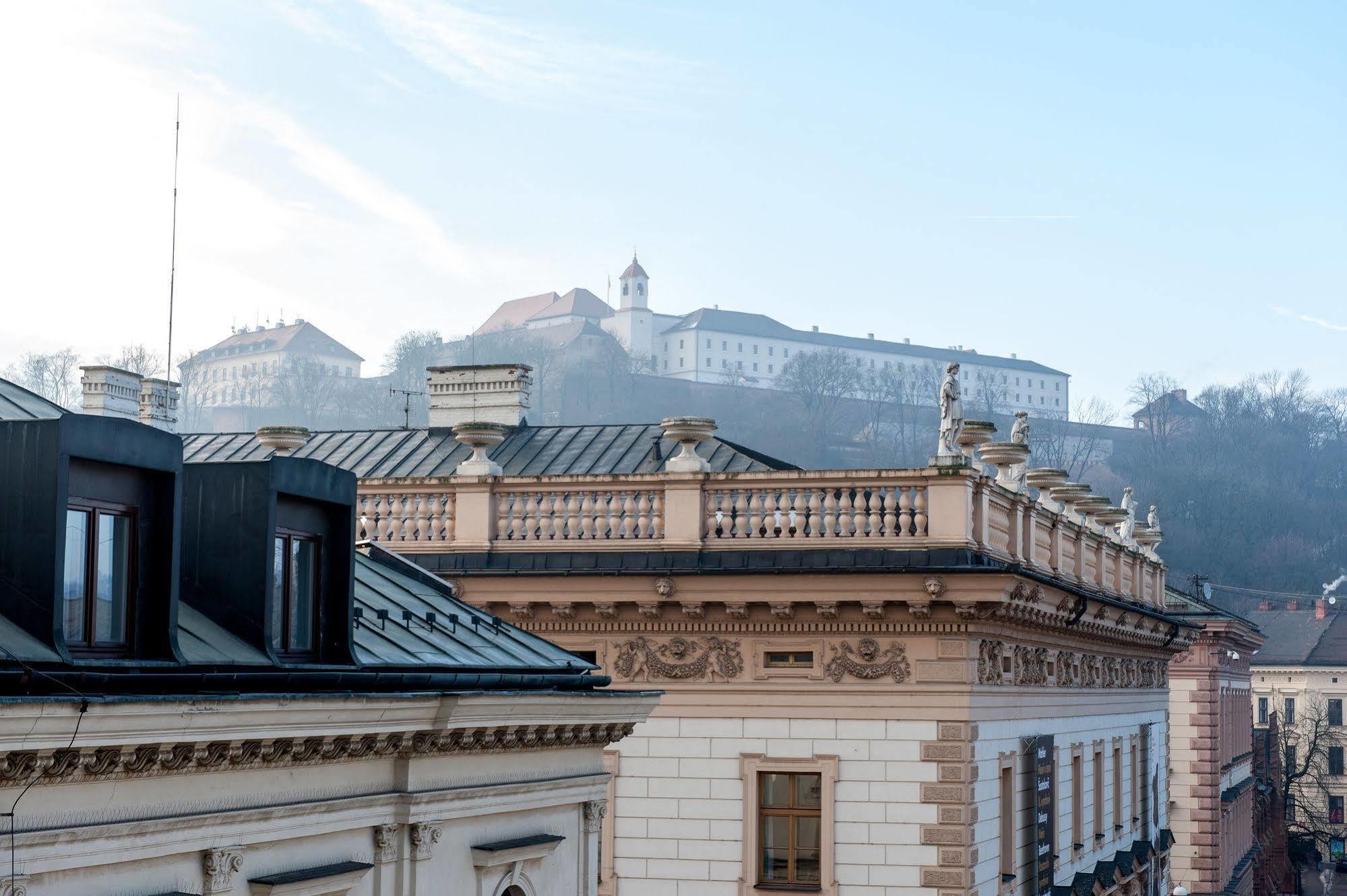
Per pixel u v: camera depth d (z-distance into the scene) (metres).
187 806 18.80
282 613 22.03
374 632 24.70
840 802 35.75
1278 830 122.88
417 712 22.22
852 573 35.16
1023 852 40.19
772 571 35.47
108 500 18.98
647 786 36.81
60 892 17.11
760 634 36.44
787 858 36.22
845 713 35.88
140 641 19.28
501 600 37.16
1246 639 95.69
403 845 22.69
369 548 30.98
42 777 16.67
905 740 35.50
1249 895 98.31
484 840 24.69
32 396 25.28
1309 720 163.75
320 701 19.98
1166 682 65.88
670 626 36.78
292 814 20.42
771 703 36.25
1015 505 39.00
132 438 19.03
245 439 50.41
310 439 49.72
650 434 46.69
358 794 21.91
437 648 25.23
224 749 18.95
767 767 36.12
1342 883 151.38
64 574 18.23
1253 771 119.06
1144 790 59.06
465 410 49.59
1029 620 38.72
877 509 35.81
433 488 38.06
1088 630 46.75
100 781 17.50
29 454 18.16
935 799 35.22
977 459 40.34
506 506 37.91
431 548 37.88
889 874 35.31
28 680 17.00
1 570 18.05
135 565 19.31
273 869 20.34
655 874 36.56
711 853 36.31
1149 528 62.22
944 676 35.41
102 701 16.61
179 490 19.72
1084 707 48.62
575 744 27.08
